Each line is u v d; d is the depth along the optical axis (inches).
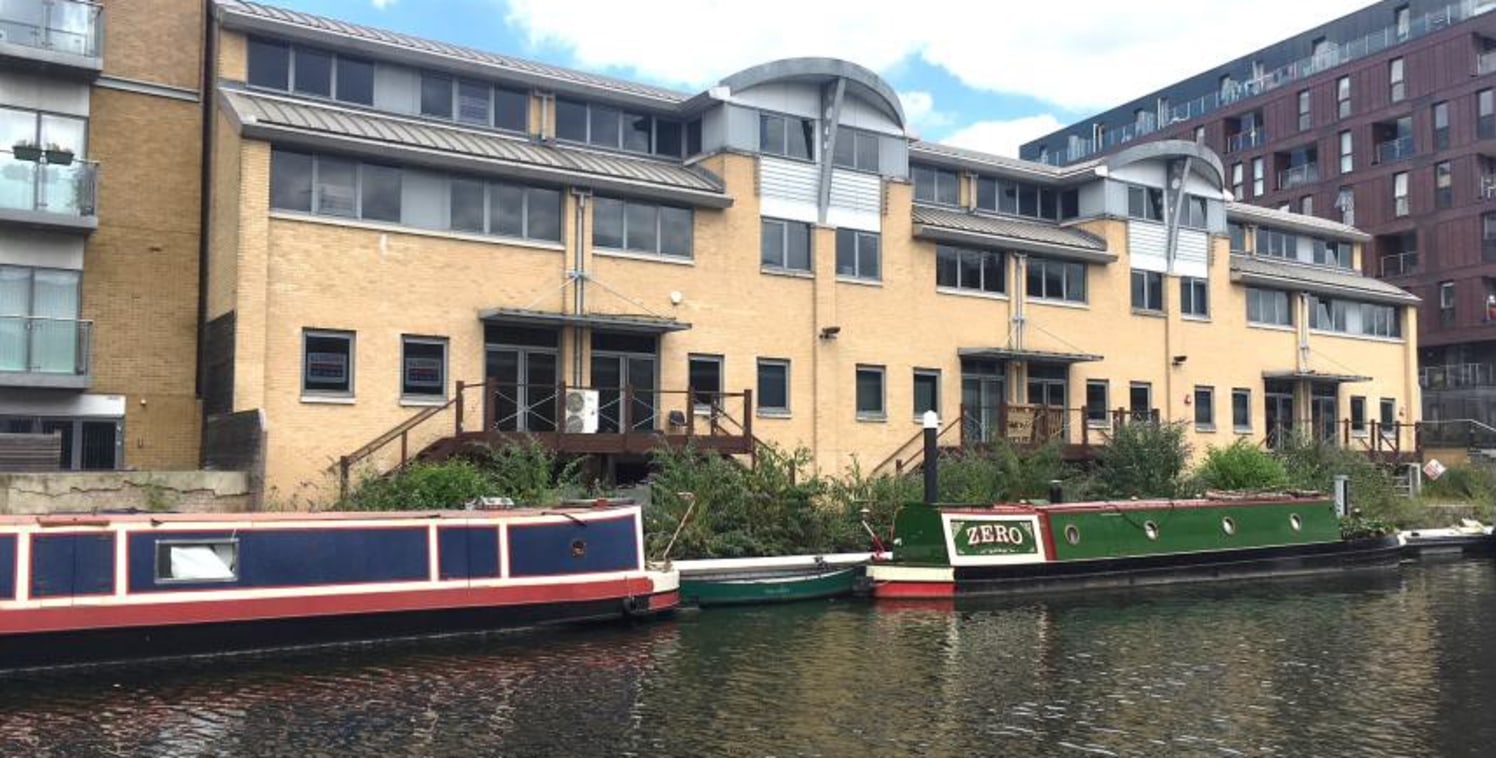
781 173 1084.5
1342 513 1164.5
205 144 893.8
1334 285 1553.9
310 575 595.5
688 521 831.7
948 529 844.0
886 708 494.9
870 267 1144.2
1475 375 2000.5
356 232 858.1
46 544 536.7
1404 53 2114.9
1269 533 1012.5
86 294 838.5
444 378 894.4
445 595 629.3
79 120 840.9
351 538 610.9
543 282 941.8
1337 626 729.6
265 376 812.6
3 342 781.9
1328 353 1574.8
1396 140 2137.1
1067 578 889.5
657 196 992.2
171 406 868.6
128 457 848.9
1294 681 561.9
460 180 912.3
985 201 1312.7
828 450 1091.3
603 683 532.7
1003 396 1238.3
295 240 831.7
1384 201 2128.4
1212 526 980.6
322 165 851.4
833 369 1103.6
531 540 662.5
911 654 614.9
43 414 812.0
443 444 837.2
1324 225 1653.5
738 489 864.3
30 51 798.5
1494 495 1475.1
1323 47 2345.0
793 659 596.1
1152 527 944.9
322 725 455.2
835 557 851.4
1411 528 1273.4
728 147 1047.0
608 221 981.8
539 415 938.1
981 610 780.6
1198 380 1405.0
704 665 576.4
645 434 898.7
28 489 689.0
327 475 830.5
